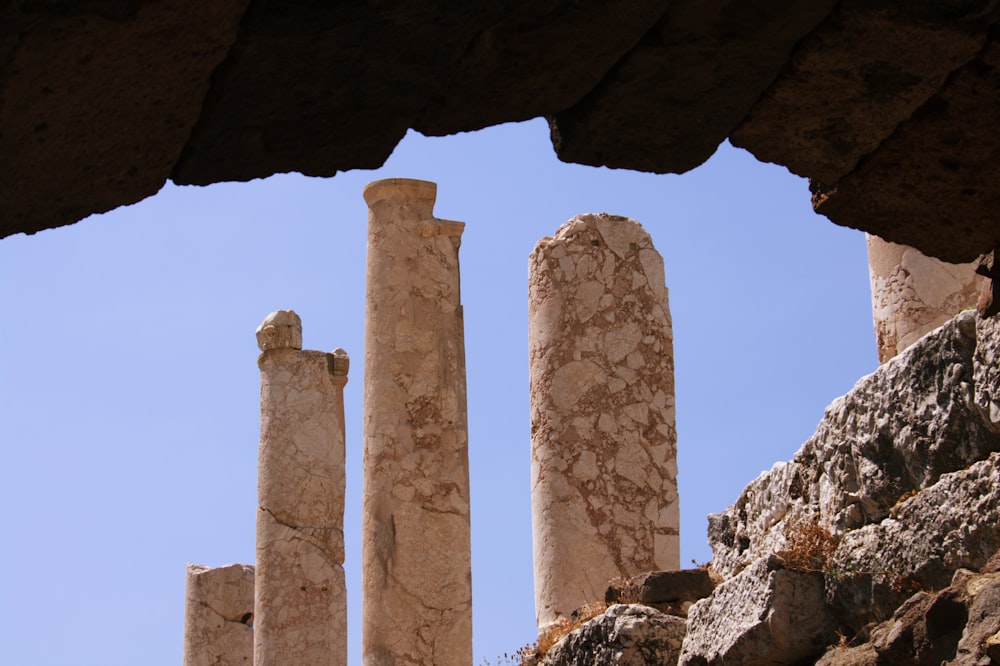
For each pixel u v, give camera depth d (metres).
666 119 6.99
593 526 13.66
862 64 6.72
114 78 5.91
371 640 15.20
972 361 8.30
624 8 6.29
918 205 7.45
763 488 10.23
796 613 8.97
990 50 6.61
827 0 6.41
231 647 23.52
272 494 19.47
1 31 5.55
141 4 5.64
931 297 11.23
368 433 15.73
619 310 14.33
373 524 15.42
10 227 6.41
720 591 9.56
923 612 7.96
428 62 6.34
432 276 15.94
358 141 6.66
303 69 6.22
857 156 7.24
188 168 6.56
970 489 8.11
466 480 15.67
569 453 13.87
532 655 11.61
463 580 15.36
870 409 8.97
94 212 6.52
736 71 6.75
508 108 6.76
